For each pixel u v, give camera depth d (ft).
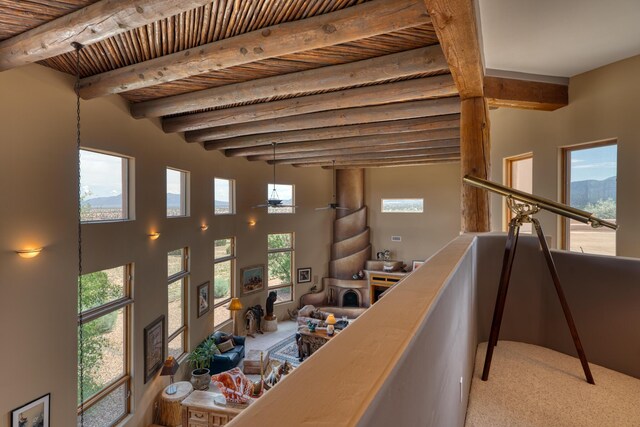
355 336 2.05
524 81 13.08
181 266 21.44
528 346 9.43
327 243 38.01
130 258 15.90
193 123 18.03
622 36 10.41
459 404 5.12
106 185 15.01
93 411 14.20
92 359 14.29
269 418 1.24
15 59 9.67
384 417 1.52
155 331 17.87
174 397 17.92
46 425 11.30
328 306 36.40
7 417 10.11
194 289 22.30
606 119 12.28
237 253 28.27
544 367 8.26
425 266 4.41
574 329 7.72
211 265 24.50
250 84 13.41
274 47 9.60
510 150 16.93
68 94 12.46
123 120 15.42
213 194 24.71
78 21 8.32
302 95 15.78
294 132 21.65
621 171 11.88
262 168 31.22
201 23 9.42
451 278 3.92
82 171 13.80
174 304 20.77
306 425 1.19
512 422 6.23
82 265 13.15
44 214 11.40
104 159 14.90
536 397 7.02
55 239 11.81
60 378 11.89
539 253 9.44
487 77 12.78
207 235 23.89
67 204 12.31
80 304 12.71
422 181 36.40
